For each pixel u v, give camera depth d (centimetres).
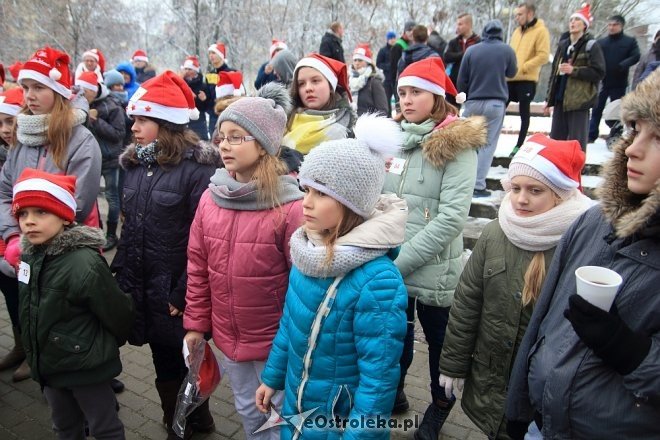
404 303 156
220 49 786
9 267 271
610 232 128
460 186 227
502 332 187
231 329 204
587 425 123
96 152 278
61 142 266
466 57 517
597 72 531
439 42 798
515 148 618
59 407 222
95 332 212
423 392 302
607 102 791
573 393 124
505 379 189
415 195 238
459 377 201
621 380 117
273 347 182
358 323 154
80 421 231
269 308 198
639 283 115
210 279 205
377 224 156
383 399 152
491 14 2002
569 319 117
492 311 190
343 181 153
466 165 230
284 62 407
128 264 234
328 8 1969
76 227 215
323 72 264
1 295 442
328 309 157
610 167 124
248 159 193
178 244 227
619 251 120
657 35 616
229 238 196
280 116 200
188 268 213
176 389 248
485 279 192
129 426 271
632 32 1967
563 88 555
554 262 148
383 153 162
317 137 255
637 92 110
